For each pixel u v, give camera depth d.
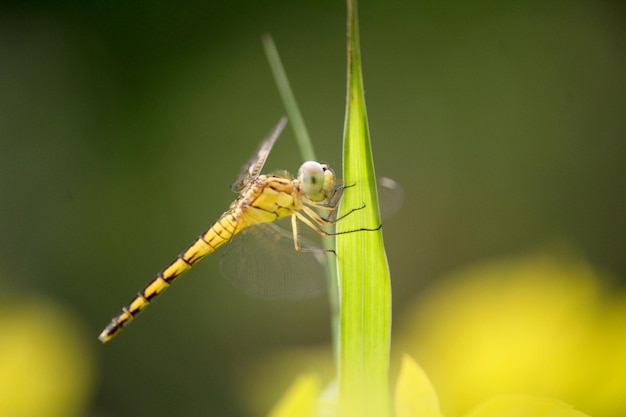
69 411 0.41
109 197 0.50
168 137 0.52
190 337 0.47
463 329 0.39
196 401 0.47
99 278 0.48
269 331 0.47
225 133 0.52
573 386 0.38
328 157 0.51
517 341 0.39
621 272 0.47
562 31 0.51
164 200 0.51
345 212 0.37
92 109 0.52
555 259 0.40
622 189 0.48
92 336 0.48
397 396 0.37
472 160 0.50
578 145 0.48
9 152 0.50
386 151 0.51
